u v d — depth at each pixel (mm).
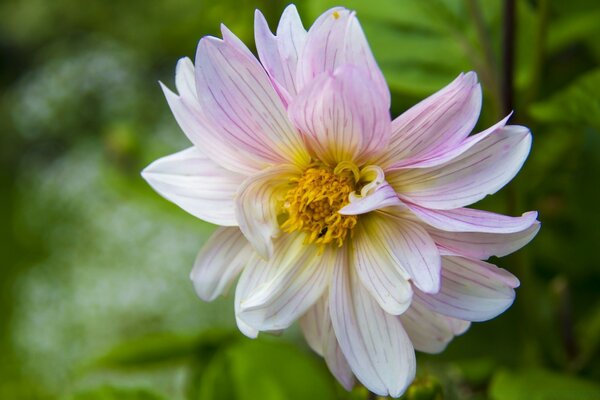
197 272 481
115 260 975
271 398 580
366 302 477
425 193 464
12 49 1742
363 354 469
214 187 482
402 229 471
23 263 1354
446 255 461
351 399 556
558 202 657
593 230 646
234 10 698
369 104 452
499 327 631
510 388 546
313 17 611
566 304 588
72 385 907
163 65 1281
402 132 463
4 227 1468
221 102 466
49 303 997
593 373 595
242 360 587
